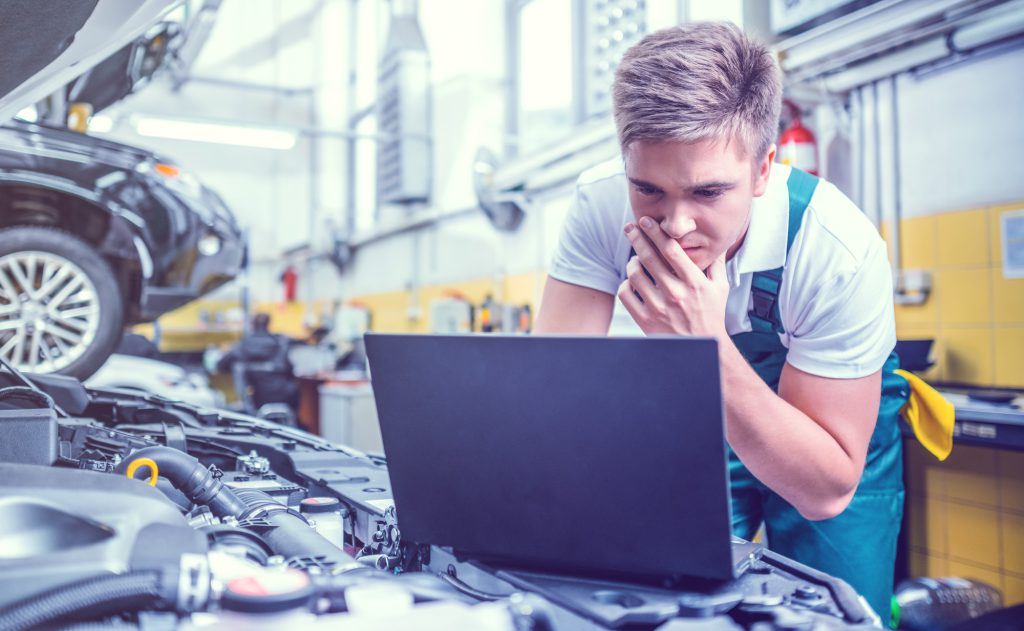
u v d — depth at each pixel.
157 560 0.41
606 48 4.02
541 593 0.51
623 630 0.46
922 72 2.62
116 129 8.83
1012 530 2.31
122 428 1.11
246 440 1.13
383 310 7.46
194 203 2.45
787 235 0.90
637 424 0.47
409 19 6.71
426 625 0.38
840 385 0.88
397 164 6.52
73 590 0.38
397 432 0.56
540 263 4.68
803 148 2.73
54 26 0.83
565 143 3.73
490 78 5.61
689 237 0.72
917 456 2.58
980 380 2.48
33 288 2.17
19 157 2.15
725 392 0.75
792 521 1.22
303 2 9.56
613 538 0.50
